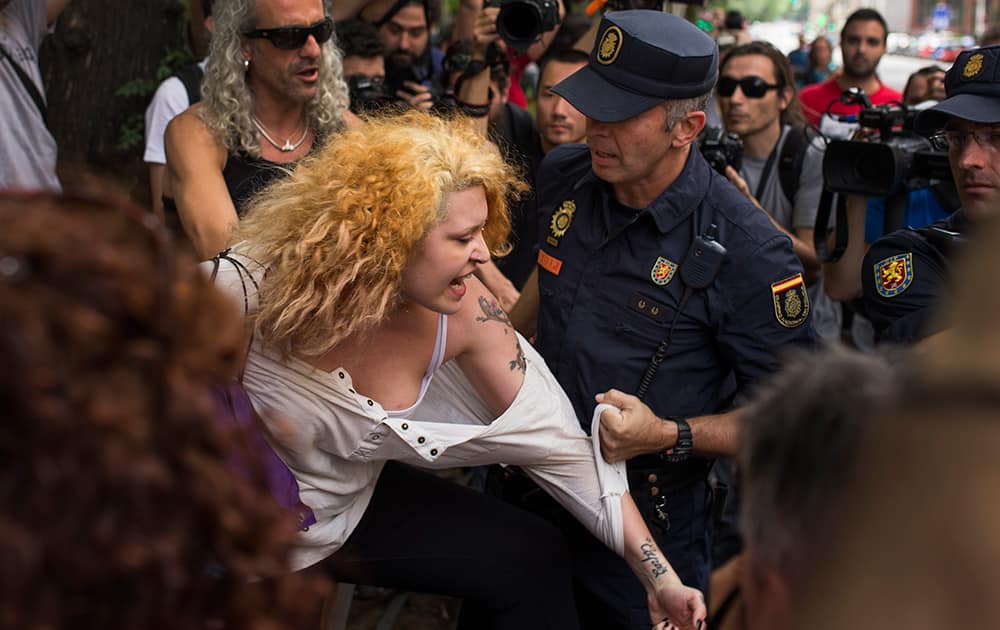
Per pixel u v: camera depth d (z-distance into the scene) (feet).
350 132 6.26
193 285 2.56
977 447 2.16
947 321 2.29
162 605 2.33
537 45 16.07
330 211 5.87
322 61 8.89
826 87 19.03
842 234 9.96
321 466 6.56
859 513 2.36
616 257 7.82
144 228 2.56
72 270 2.35
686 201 7.64
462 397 6.96
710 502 8.34
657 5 12.29
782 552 2.64
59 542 2.22
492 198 6.36
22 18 10.12
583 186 8.11
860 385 2.56
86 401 2.25
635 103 7.32
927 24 120.98
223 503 2.43
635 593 8.02
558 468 7.11
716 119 15.33
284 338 6.18
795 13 137.18
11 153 9.95
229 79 8.43
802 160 12.30
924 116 7.48
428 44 15.30
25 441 2.21
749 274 7.47
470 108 11.67
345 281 5.84
